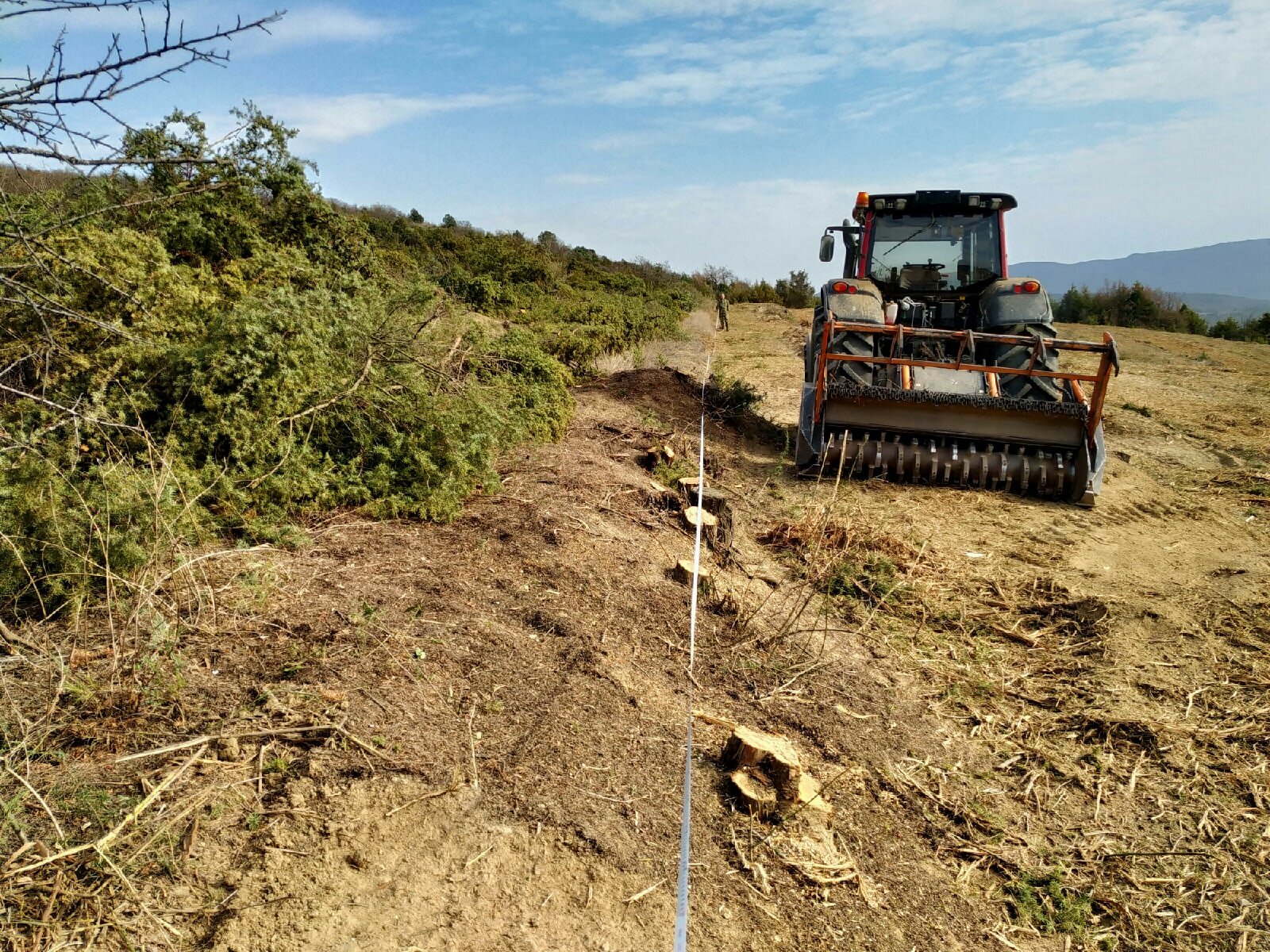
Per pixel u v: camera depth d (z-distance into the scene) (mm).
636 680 3518
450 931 2178
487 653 3422
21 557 3008
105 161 2447
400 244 17562
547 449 6547
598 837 2594
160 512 3406
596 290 22141
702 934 2350
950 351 8203
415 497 4746
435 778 2672
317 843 2344
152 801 2330
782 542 5785
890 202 8633
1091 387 14273
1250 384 15547
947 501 6863
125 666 2836
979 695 4012
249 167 6133
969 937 2547
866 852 2828
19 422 3699
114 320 4090
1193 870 2906
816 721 3547
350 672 3074
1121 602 5000
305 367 4484
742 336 22234
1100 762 3506
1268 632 4707
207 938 2020
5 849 2107
